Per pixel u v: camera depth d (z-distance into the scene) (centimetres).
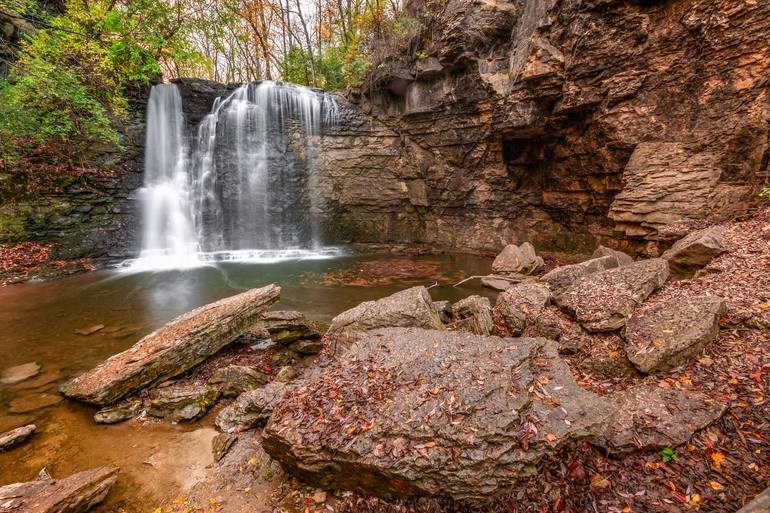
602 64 1026
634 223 995
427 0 1365
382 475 274
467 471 266
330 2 2094
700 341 404
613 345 471
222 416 424
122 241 1378
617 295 538
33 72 1080
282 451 312
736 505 243
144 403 457
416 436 286
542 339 411
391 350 420
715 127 884
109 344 641
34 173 1188
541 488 276
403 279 1112
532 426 286
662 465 283
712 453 286
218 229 1595
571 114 1176
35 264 1127
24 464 360
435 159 1617
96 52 1305
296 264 1341
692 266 661
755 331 418
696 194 884
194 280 1102
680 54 920
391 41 1489
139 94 1444
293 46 2197
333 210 1727
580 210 1329
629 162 1019
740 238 675
